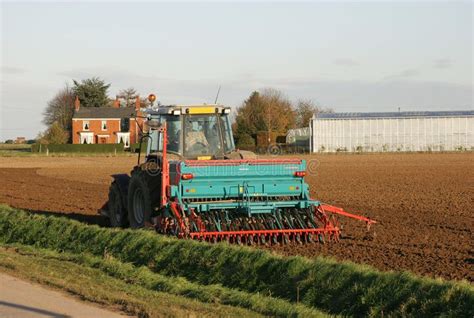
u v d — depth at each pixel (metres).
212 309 10.63
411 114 97.62
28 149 132.12
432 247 16.69
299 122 131.12
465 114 96.38
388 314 10.58
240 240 16.80
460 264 14.33
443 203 28.12
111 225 20.44
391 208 26.28
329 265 12.27
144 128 19.53
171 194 17.08
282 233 17.05
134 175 18.56
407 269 13.77
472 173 48.03
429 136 96.81
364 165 60.66
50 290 11.84
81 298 11.20
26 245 18.52
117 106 143.12
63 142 120.00
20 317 9.95
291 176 18.05
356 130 97.62
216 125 18.86
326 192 33.81
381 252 15.84
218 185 17.42
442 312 10.13
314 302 11.58
